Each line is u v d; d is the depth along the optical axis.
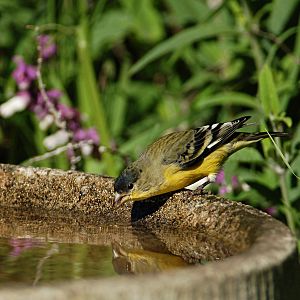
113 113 13.58
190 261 6.88
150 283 4.58
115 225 8.17
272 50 10.76
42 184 8.55
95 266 6.64
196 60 13.34
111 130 13.41
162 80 14.21
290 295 5.38
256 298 4.98
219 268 4.86
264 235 5.77
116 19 13.27
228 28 11.08
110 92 13.76
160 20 13.81
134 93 14.02
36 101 11.94
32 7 13.17
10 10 13.08
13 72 12.08
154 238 7.64
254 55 11.37
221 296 4.78
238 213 6.98
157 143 9.20
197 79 13.09
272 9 11.34
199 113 12.48
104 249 7.24
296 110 11.09
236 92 12.12
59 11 12.76
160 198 8.09
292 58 10.98
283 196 9.55
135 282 4.58
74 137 11.55
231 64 12.99
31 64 12.74
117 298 4.51
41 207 8.57
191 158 9.09
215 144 9.25
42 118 11.87
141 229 8.01
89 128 11.88
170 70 14.16
